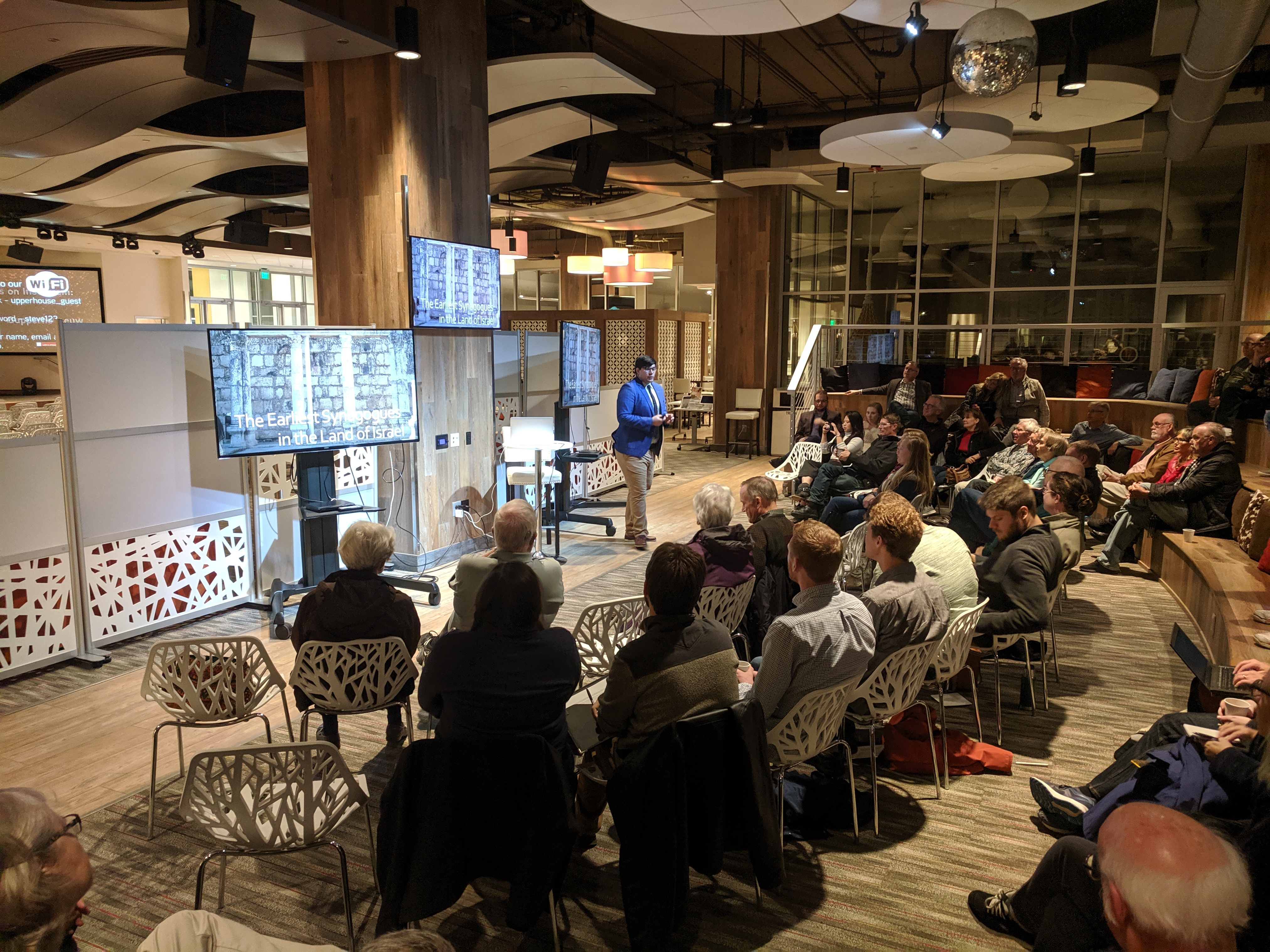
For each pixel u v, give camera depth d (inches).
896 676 112.8
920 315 508.4
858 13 219.3
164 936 58.4
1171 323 447.8
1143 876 47.4
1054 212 470.9
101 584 189.2
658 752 84.6
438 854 83.3
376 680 119.7
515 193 572.1
